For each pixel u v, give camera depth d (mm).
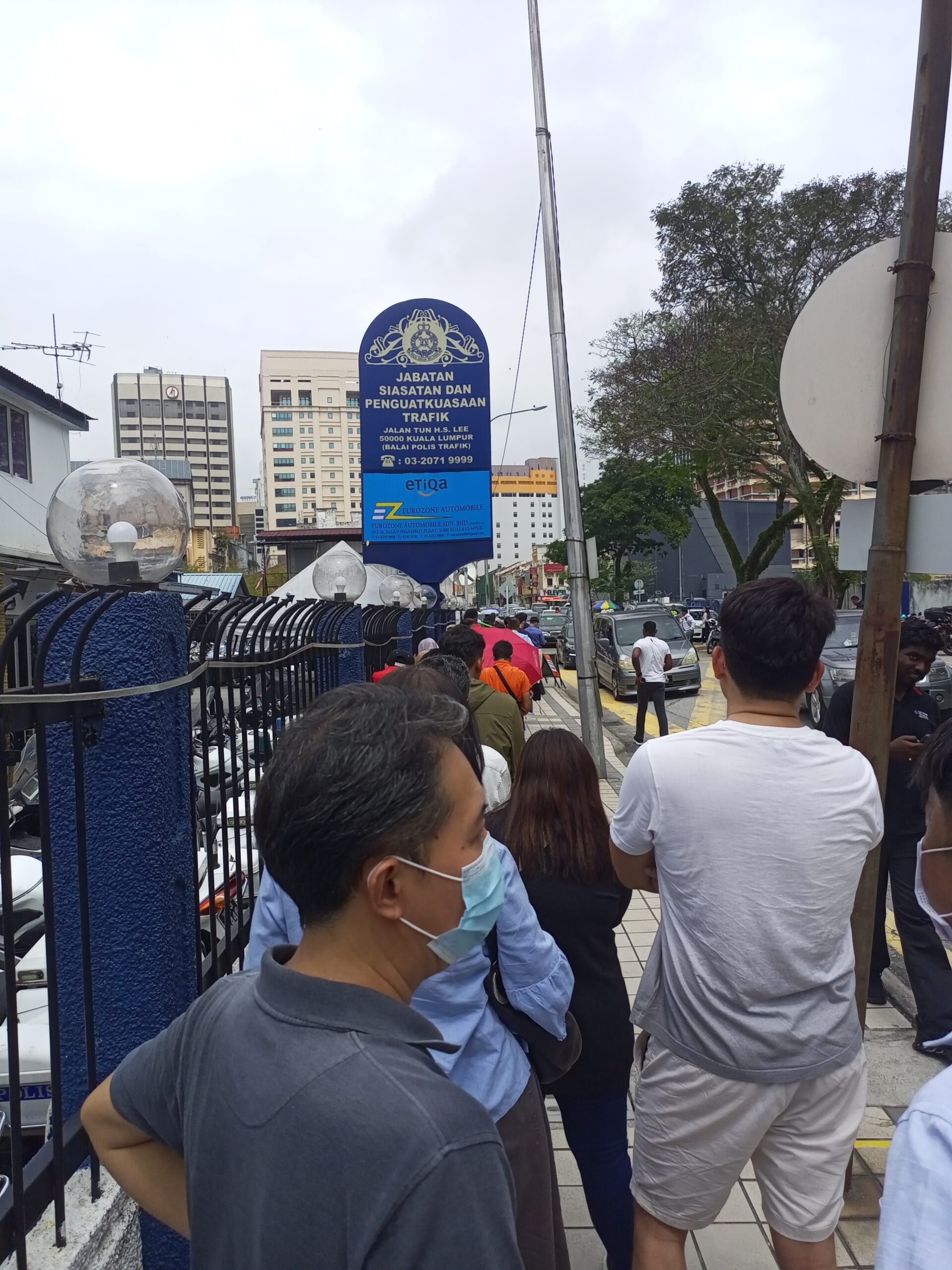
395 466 10656
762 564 27672
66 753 2021
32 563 16219
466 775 1074
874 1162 2877
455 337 10617
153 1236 2086
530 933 1817
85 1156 1903
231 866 3703
